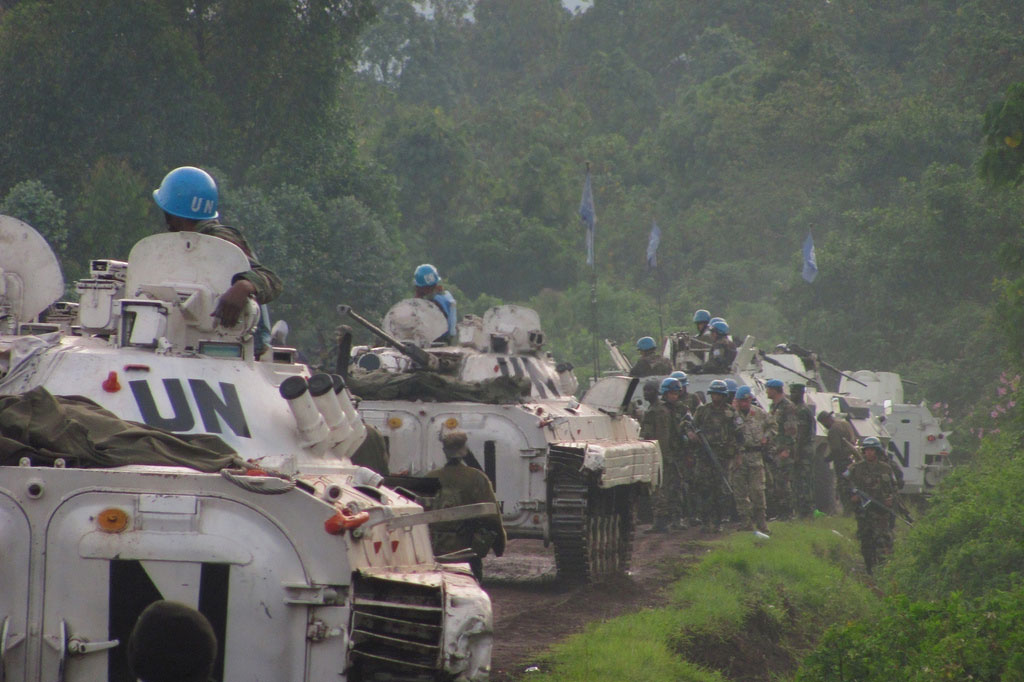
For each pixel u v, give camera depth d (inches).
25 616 711.7
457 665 742.5
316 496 743.1
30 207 4306.1
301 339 5246.1
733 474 2689.5
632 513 2186.3
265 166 5659.5
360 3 5890.8
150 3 4992.6
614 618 1657.2
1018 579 1684.3
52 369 926.4
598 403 2273.6
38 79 4822.8
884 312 6048.2
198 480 724.7
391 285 5526.6
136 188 4564.5
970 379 5211.6
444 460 1903.3
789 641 1798.7
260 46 5551.2
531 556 2332.7
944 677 1077.8
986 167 2054.6
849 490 2456.9
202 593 717.9
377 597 757.9
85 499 718.5
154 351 947.3
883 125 7844.5
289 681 720.3
